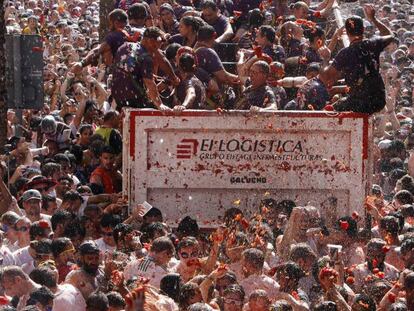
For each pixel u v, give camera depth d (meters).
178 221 26.17
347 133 26.30
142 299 15.70
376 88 27.17
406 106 47.41
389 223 25.42
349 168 26.34
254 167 26.19
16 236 23.92
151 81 27.23
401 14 68.69
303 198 26.36
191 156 26.08
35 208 25.42
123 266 22.47
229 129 26.03
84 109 34.28
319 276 21.67
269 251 24.31
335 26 40.22
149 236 24.39
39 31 55.12
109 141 29.69
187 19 31.64
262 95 27.45
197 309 19.11
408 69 51.50
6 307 19.56
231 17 36.84
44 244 22.66
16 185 28.56
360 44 27.44
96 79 39.88
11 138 32.66
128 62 27.48
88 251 21.08
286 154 26.20
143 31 30.02
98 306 19.75
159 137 26.00
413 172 34.53
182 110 25.94
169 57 30.23
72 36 56.72
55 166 28.69
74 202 26.50
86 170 30.89
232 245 23.03
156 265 22.34
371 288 22.56
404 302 21.88
